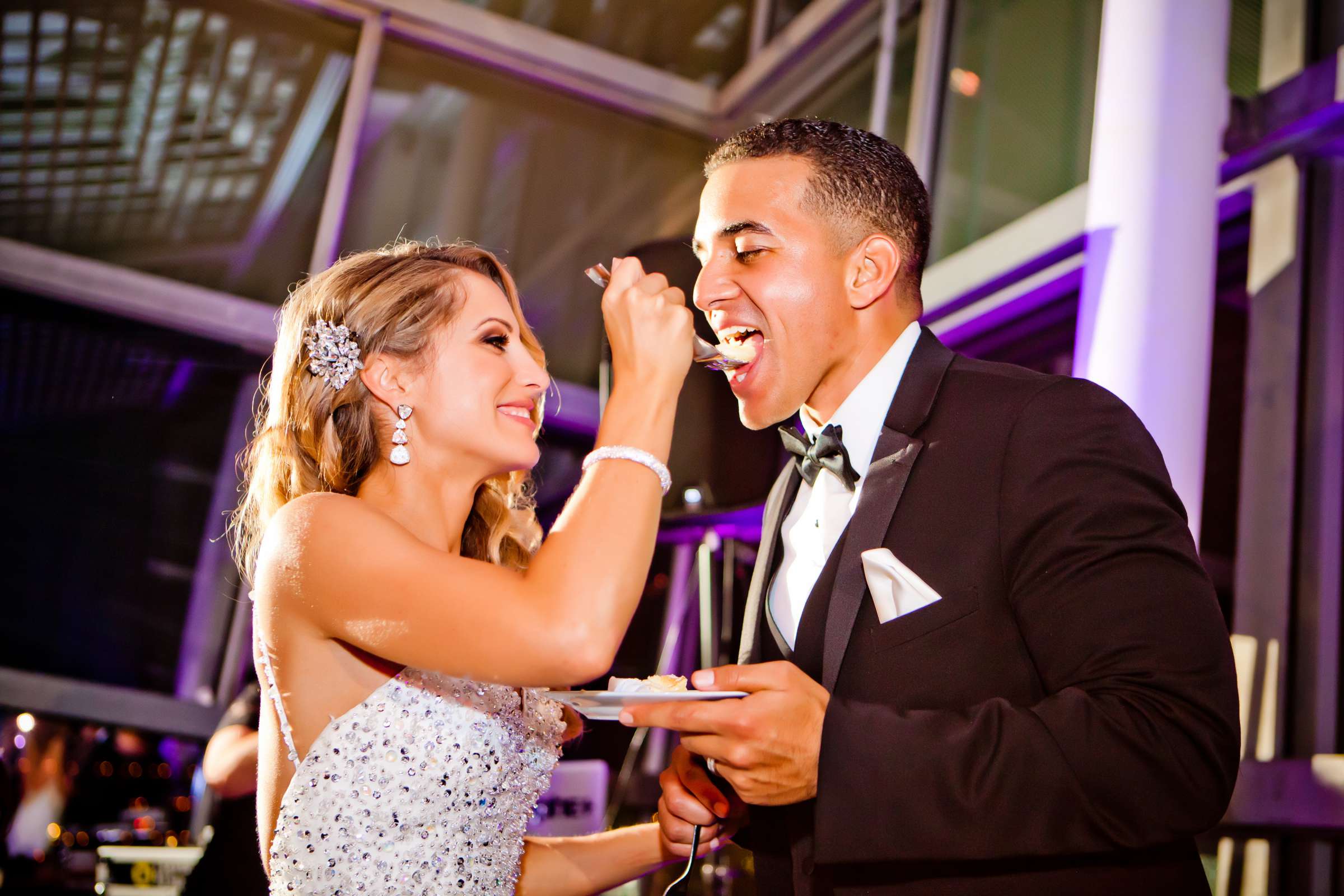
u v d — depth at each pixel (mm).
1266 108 2721
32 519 5363
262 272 4781
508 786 1654
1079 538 1349
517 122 4988
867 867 1430
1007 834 1240
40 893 4301
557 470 5043
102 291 4523
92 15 4258
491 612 1321
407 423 1692
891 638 1462
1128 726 1224
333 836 1484
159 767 5422
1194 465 2316
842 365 1752
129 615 5418
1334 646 2525
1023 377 1575
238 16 4406
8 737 5070
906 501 1542
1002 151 3756
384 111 4844
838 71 4535
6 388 5203
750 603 1832
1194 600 1296
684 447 2906
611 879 1836
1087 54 3480
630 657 4438
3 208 4660
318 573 1467
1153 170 2418
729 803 1695
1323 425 2623
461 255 1829
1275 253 2768
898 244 1740
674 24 4949
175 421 5359
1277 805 2361
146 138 4703
